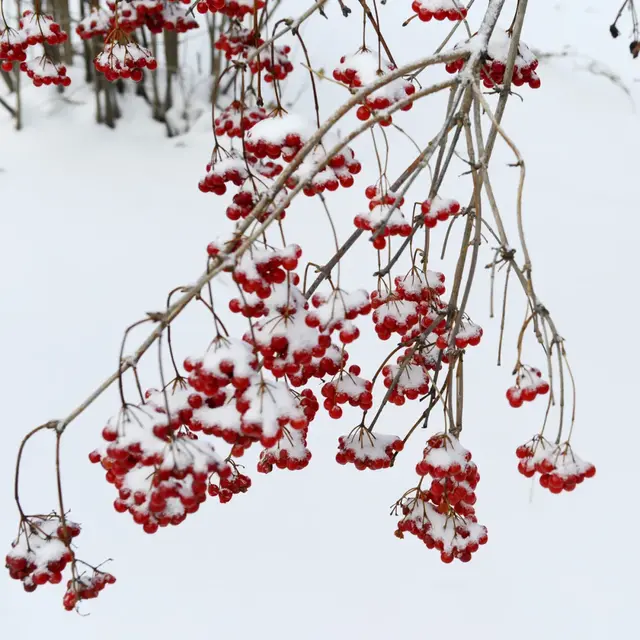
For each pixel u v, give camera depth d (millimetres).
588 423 3863
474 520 2141
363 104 2020
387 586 3365
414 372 2260
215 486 2143
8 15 5277
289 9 5992
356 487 3707
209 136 5074
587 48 5953
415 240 4578
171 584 3324
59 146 4934
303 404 2088
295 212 4691
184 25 2367
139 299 4184
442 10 2082
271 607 3275
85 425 3717
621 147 5234
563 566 3441
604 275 4438
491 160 5086
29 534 1945
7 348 3930
